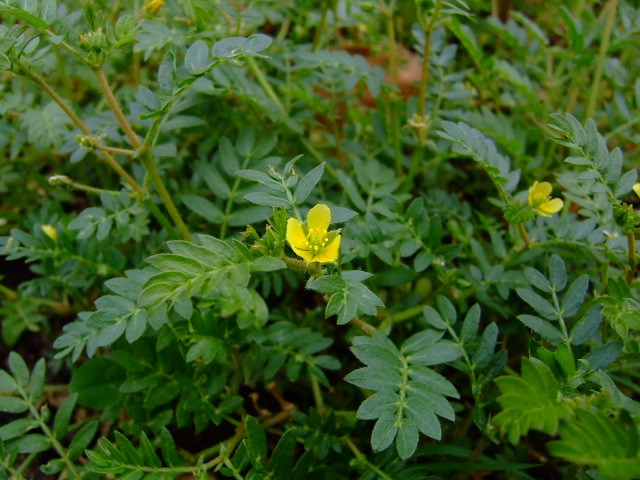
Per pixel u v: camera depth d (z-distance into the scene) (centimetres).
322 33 24
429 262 16
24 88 23
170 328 15
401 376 12
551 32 30
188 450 19
